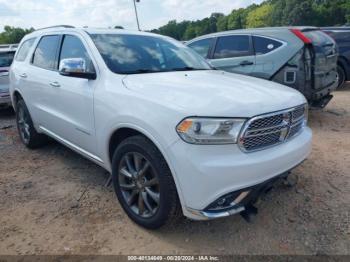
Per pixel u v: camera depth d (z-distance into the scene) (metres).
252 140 2.55
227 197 2.48
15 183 4.02
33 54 4.93
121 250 2.77
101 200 3.56
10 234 3.00
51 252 2.76
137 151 2.84
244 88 2.98
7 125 6.98
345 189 3.66
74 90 3.61
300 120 3.07
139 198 2.96
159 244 2.83
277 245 2.79
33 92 4.62
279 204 3.38
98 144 3.35
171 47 4.20
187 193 2.47
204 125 2.41
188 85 2.98
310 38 5.80
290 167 2.83
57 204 3.50
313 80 5.71
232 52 6.66
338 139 5.25
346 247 2.74
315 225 3.04
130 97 2.89
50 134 4.51
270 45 6.10
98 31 3.90
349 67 9.25
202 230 3.00
